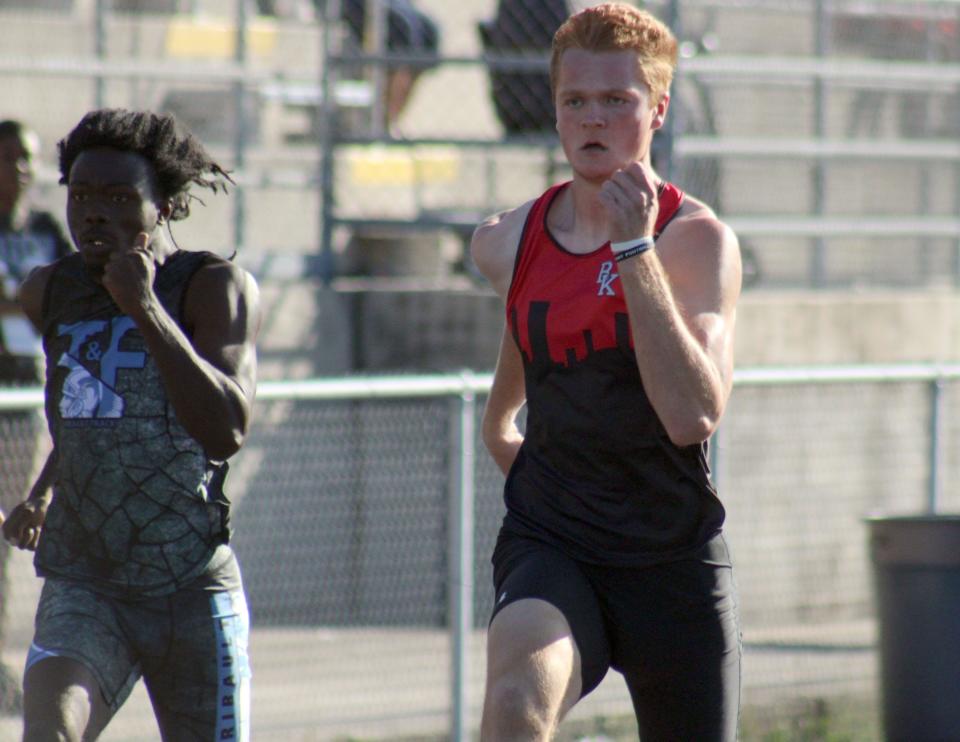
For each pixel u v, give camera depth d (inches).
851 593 1301.7
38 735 496.7
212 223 1400.1
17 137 945.5
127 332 531.8
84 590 530.3
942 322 1422.2
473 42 1807.3
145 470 526.6
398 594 1153.4
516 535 568.7
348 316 1306.6
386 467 1156.5
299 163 1517.0
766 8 1449.3
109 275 498.0
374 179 1553.9
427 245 1455.5
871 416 1328.7
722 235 549.0
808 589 1283.2
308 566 1143.0
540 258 559.8
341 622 1148.5
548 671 518.0
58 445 537.0
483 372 1250.0
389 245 1429.6
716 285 542.6
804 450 1293.1
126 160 522.6
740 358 1301.7
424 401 1159.0
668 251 548.7
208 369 507.8
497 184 1615.4
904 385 1342.3
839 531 1304.1
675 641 555.2
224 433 511.8
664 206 555.2
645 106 544.1
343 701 1003.9
